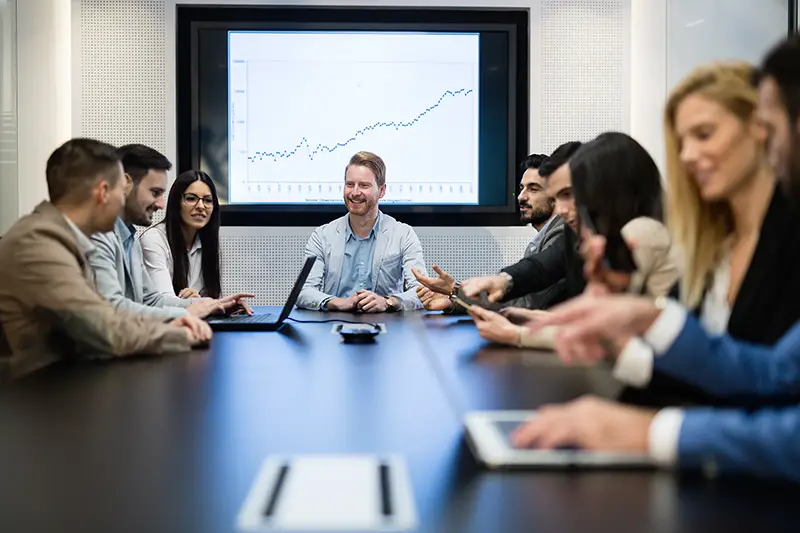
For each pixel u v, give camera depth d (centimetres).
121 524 70
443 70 453
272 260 450
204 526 70
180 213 345
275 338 223
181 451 96
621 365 106
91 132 445
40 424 112
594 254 117
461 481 83
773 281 123
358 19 454
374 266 383
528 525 70
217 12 450
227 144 449
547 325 105
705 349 102
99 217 218
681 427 85
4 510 74
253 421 113
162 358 183
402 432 106
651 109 447
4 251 194
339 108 452
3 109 410
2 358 188
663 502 75
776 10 421
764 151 127
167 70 443
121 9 441
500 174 457
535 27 452
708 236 145
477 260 455
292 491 79
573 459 86
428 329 244
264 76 449
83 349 186
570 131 455
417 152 455
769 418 82
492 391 134
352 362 174
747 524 69
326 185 454
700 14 434
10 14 410
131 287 295
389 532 68
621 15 454
